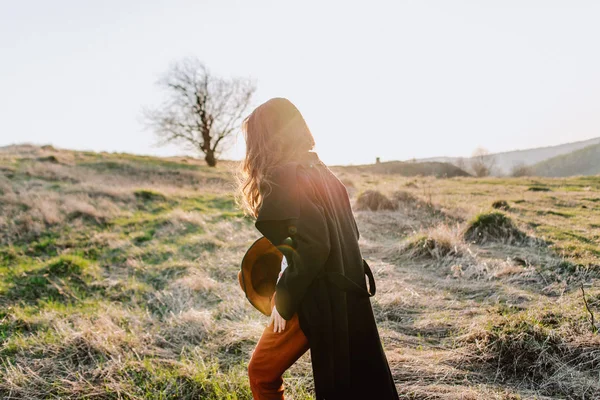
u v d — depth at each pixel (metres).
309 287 1.53
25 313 3.90
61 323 3.42
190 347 3.08
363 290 1.58
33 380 2.58
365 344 1.62
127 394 2.40
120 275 5.24
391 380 1.70
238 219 8.13
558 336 2.68
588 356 2.51
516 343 2.65
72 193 11.42
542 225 6.75
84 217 8.90
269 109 1.66
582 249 5.05
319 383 1.51
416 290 4.14
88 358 2.86
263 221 1.44
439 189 12.60
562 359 2.54
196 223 8.04
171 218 8.38
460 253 5.27
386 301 3.77
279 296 1.48
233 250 6.11
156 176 19.25
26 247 6.92
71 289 4.66
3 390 2.48
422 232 6.18
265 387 1.68
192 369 2.64
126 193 11.75
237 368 2.70
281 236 1.45
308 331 1.51
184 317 3.54
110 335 3.11
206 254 5.83
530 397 2.25
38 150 26.27
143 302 4.19
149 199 11.77
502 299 3.71
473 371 2.54
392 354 2.75
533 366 2.51
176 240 6.94
